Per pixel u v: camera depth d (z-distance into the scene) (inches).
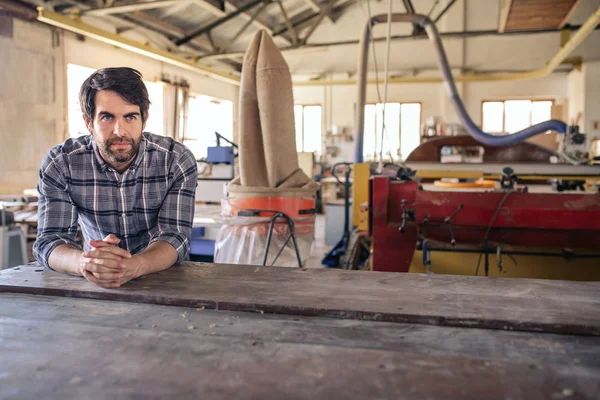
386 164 120.9
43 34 252.7
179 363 29.6
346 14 425.4
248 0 319.9
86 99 49.6
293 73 452.8
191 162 59.2
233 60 439.5
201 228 153.9
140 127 51.5
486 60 409.7
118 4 256.5
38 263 55.6
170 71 359.6
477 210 91.2
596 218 86.3
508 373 28.2
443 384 26.8
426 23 150.4
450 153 260.5
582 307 38.6
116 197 57.3
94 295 43.7
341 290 43.8
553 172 164.7
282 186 90.7
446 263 105.4
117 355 30.8
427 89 438.9
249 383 27.0
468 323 36.1
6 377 27.9
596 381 27.2
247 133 92.4
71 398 25.5
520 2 200.1
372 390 26.2
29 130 246.4
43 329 35.5
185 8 309.6
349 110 454.9
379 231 103.4
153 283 46.4
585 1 345.1
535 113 431.5
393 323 36.9
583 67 386.0
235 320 37.5
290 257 89.2
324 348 31.8
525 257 100.4
